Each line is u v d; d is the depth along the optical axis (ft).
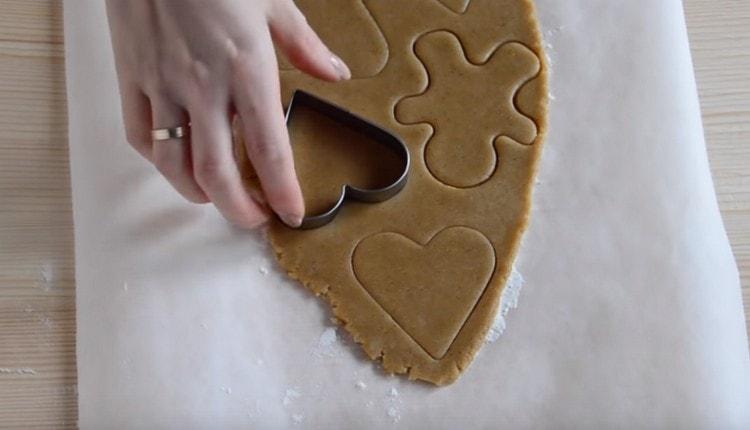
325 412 2.61
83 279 2.71
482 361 2.65
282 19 2.66
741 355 2.63
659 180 2.79
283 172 2.60
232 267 2.74
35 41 2.99
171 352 2.64
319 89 2.88
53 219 2.82
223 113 2.56
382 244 2.73
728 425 2.56
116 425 2.57
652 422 2.57
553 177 2.82
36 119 2.91
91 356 2.64
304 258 2.73
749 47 2.99
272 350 2.66
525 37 2.93
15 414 2.64
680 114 2.85
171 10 2.56
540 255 2.74
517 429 2.58
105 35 2.97
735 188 2.85
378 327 2.67
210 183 2.59
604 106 2.88
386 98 2.88
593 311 2.68
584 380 2.61
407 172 2.78
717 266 2.69
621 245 2.73
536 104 2.86
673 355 2.62
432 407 2.61
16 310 2.72
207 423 2.58
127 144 2.85
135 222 2.77
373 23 2.95
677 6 2.98
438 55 2.92
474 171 2.80
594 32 2.96
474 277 2.70
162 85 2.58
